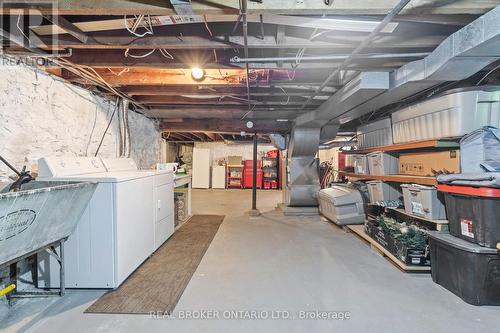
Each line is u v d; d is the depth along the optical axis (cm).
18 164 212
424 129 261
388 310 187
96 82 276
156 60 230
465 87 220
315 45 195
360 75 243
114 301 198
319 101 349
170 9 145
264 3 143
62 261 204
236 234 378
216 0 142
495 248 189
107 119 339
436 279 227
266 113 426
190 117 467
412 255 244
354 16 163
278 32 186
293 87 304
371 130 376
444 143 236
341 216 395
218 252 304
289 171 526
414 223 288
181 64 231
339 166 737
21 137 215
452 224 222
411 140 282
